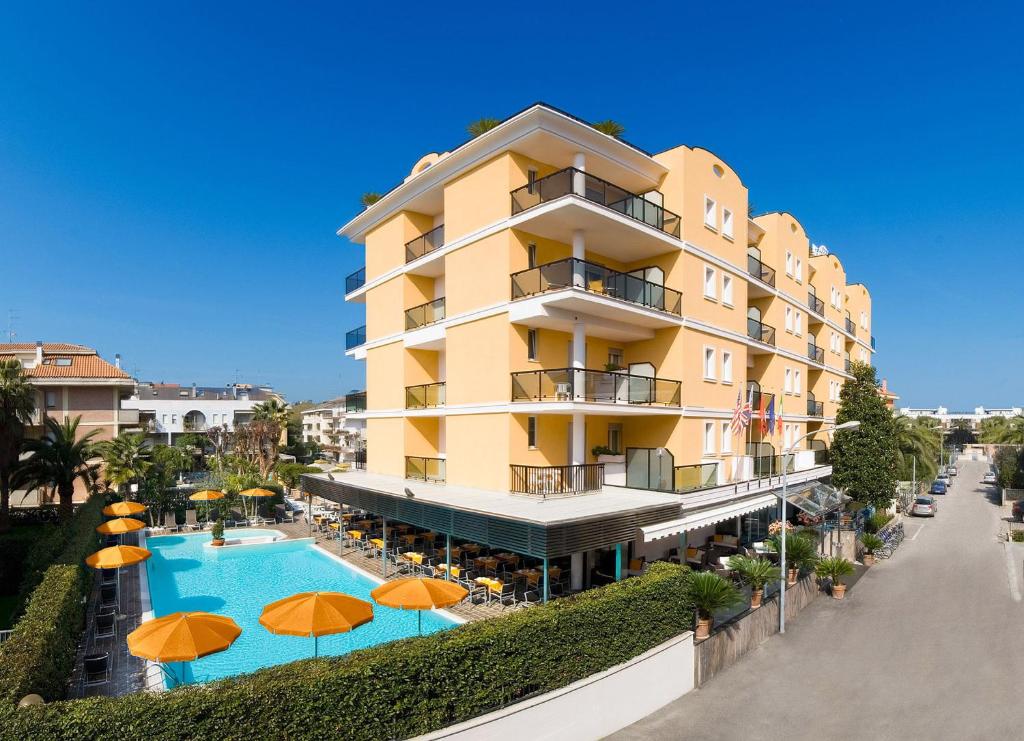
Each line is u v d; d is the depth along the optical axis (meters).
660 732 11.62
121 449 31.52
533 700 10.26
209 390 90.62
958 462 107.06
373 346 28.70
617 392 20.62
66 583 13.05
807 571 21.81
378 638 15.61
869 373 34.75
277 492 33.62
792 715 12.48
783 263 31.91
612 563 20.56
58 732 7.05
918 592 22.84
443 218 26.70
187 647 9.52
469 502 17.91
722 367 24.97
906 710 12.84
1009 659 15.88
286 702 8.04
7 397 26.17
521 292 19.86
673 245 22.34
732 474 24.53
